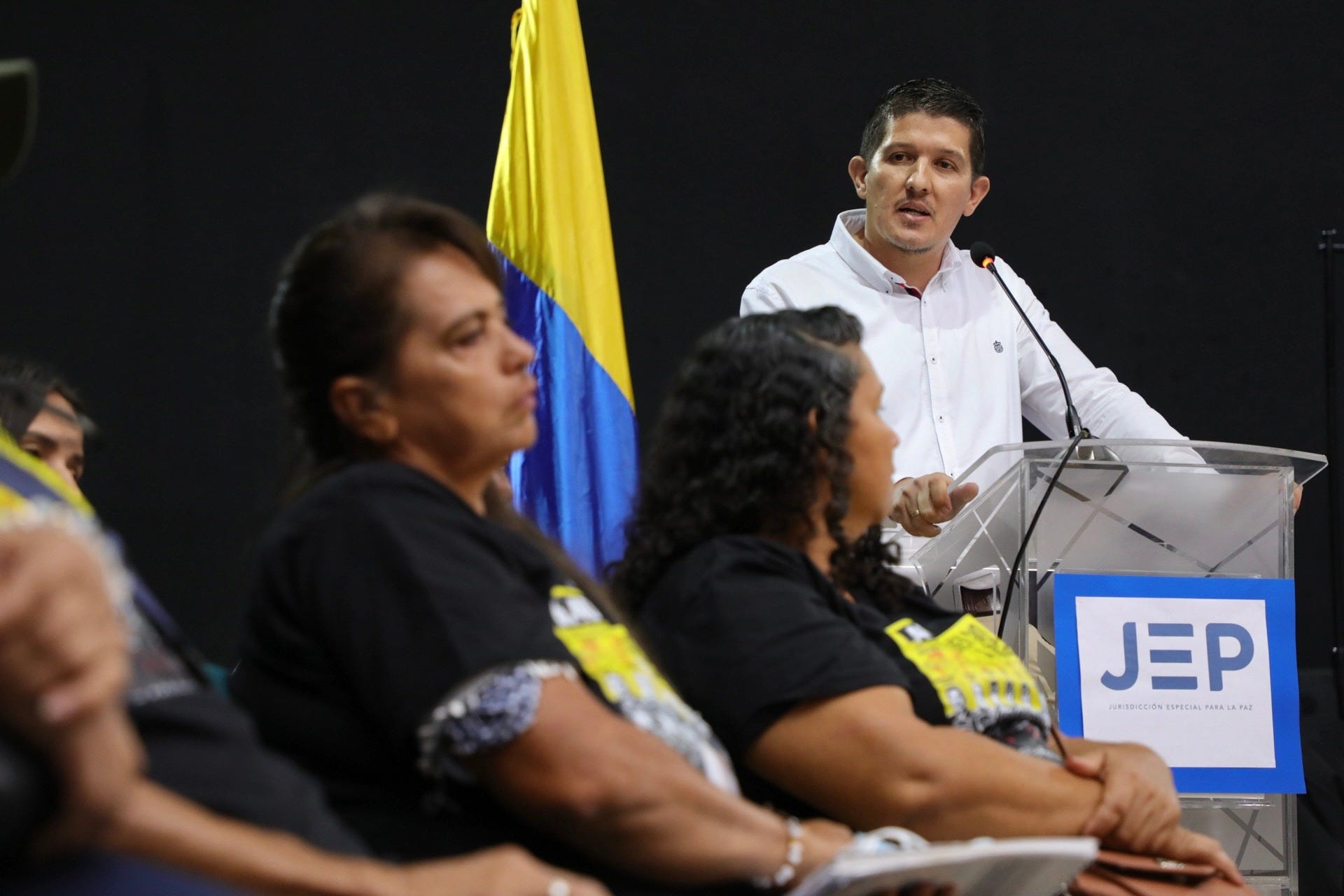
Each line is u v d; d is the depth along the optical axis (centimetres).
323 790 276
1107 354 992
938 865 256
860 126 999
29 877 163
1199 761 479
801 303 701
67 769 162
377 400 304
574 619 305
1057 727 473
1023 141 1002
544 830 272
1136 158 999
